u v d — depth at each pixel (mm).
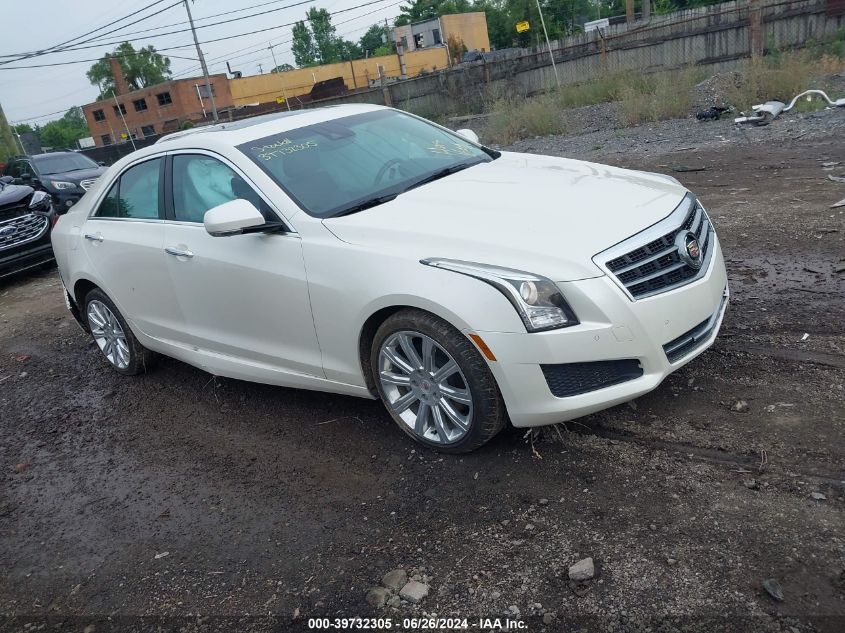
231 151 4301
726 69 19422
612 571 2713
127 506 3895
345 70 54406
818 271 5195
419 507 3336
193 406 4977
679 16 20078
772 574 2553
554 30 53125
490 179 4137
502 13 63438
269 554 3238
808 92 12344
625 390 3217
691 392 3826
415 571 2928
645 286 3273
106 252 5129
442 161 4609
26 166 16672
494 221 3490
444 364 3480
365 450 3928
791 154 9391
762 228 6414
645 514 2977
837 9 17750
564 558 2826
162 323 4941
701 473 3158
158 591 3160
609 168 4426
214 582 3135
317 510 3490
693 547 2748
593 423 3695
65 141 96125
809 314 4516
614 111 16156
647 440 3477
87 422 5070
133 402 5242
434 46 59344
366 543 3170
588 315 3117
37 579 3432
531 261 3189
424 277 3324
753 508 2885
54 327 7527
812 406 3496
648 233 3357
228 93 60750
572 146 13750
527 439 3654
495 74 23906
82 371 6102
